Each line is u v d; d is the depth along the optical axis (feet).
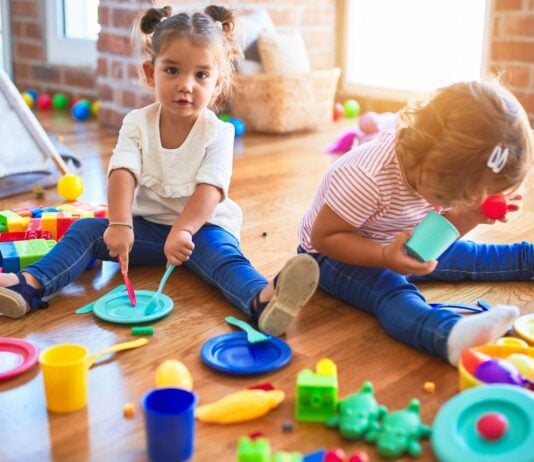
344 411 3.33
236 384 3.71
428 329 4.00
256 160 9.01
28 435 3.27
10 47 13.92
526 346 3.85
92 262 5.31
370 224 4.47
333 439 3.27
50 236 5.50
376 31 12.16
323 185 4.68
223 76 5.17
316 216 4.54
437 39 11.37
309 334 4.29
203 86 4.91
